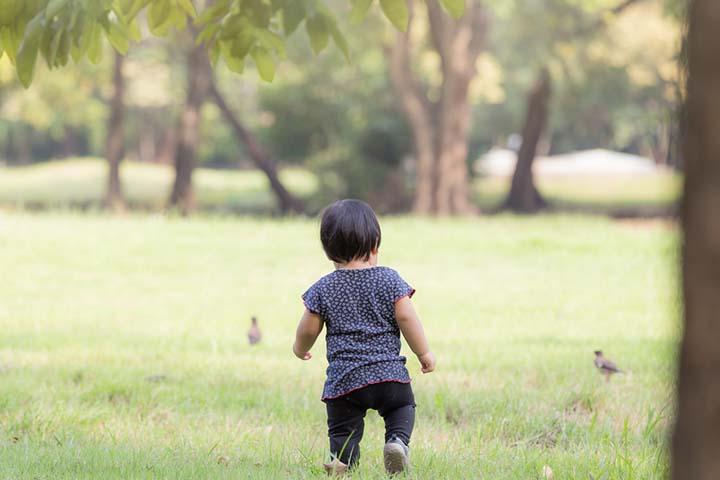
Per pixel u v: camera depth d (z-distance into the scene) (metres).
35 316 20.33
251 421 11.16
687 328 2.96
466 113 55.34
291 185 114.50
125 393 12.55
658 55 62.22
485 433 10.38
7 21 8.33
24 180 111.38
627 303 22.72
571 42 60.66
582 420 10.90
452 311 21.38
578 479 8.20
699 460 2.99
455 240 37.34
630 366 14.77
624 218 63.22
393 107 72.81
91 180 108.25
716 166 2.82
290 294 24.48
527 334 18.34
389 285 8.02
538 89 68.94
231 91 109.06
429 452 9.14
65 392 12.40
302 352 8.39
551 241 36.44
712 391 2.93
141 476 7.95
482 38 55.06
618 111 91.50
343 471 7.88
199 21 8.87
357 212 8.17
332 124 74.19
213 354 15.91
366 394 7.88
